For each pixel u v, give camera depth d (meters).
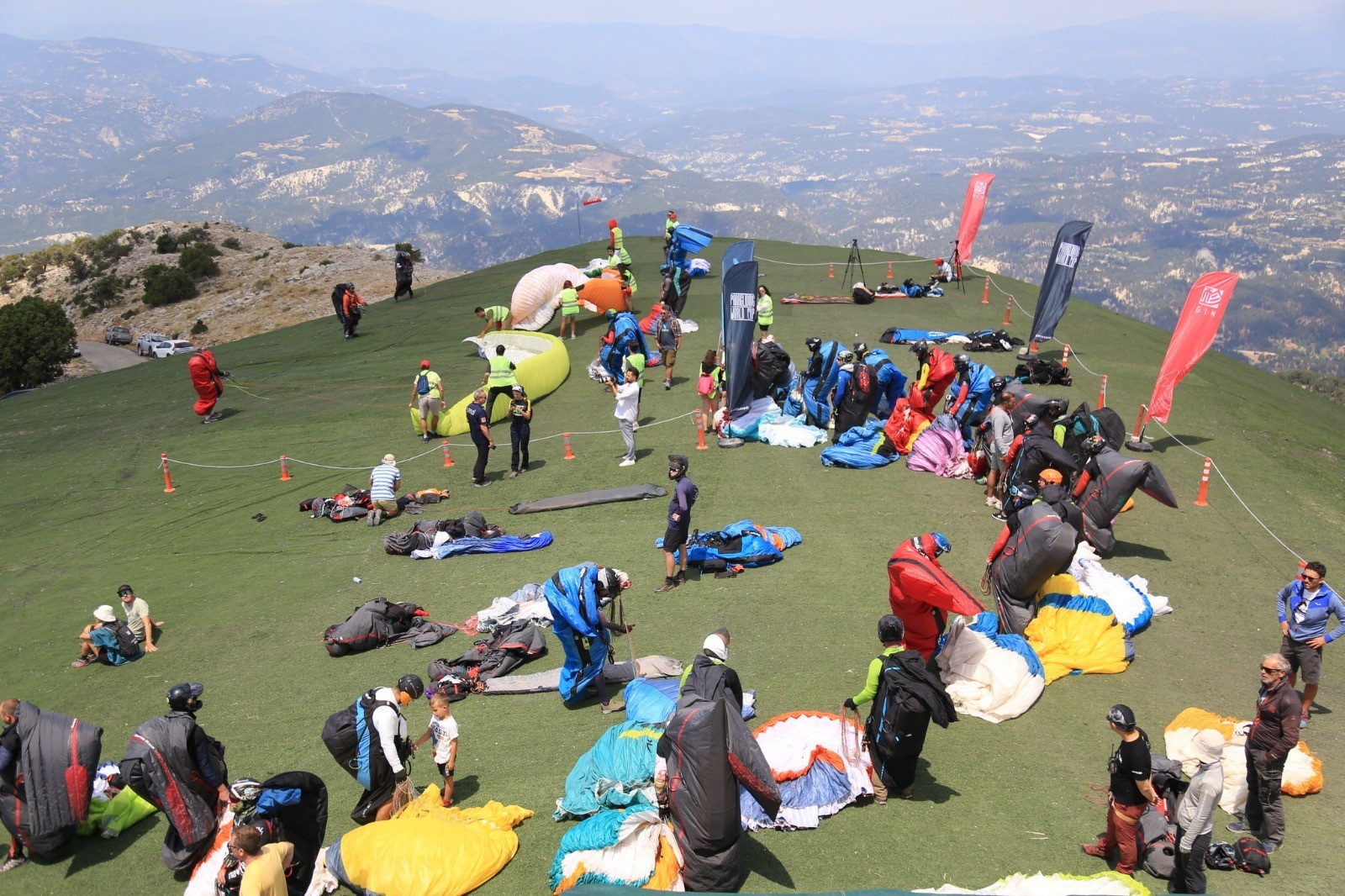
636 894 6.20
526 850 7.60
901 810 7.86
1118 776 6.79
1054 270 22.09
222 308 68.38
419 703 10.39
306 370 28.55
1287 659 9.07
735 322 18.09
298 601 13.55
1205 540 13.64
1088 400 20.36
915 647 9.73
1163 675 10.01
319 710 10.45
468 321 32.72
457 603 12.89
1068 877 6.54
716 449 18.22
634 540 14.34
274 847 6.43
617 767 7.84
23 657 12.86
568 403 22.30
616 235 29.28
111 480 20.67
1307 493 15.58
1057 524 10.17
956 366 16.61
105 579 15.48
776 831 7.61
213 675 11.63
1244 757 8.00
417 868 7.09
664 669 10.15
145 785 7.63
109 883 8.02
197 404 24.34
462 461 19.28
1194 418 19.73
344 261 73.81
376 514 16.38
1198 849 6.39
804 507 15.07
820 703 9.45
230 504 18.39
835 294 31.14
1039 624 10.52
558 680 10.44
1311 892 6.69
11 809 8.16
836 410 17.45
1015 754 8.65
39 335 62.03
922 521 14.21
